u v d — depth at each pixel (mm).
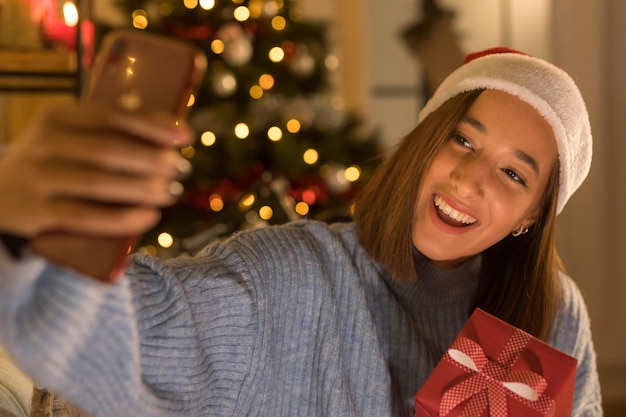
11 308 621
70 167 576
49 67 2068
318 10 3953
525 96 1099
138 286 814
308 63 3176
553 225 1217
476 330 1031
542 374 972
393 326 1176
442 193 1108
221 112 2977
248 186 2994
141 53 676
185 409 812
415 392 1167
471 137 1113
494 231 1126
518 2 3787
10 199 578
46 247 627
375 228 1175
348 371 1114
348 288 1145
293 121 3064
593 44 3596
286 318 1061
